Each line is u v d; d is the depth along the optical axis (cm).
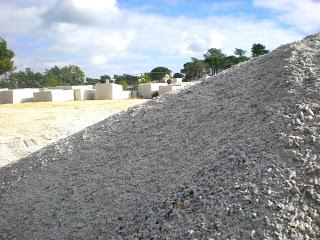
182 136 605
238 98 633
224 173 457
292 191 405
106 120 786
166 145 600
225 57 4809
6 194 652
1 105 2252
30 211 577
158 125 673
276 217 381
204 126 604
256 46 3419
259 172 436
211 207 418
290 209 387
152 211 456
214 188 442
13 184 671
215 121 603
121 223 469
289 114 509
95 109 1969
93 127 774
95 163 631
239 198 413
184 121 648
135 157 601
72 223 512
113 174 580
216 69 4875
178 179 495
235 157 472
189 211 429
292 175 421
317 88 542
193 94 734
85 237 479
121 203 506
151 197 488
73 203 552
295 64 625
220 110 626
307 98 530
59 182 617
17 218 577
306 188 407
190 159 534
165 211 446
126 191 527
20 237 539
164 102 755
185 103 711
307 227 372
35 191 621
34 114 1819
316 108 510
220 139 539
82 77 6806
